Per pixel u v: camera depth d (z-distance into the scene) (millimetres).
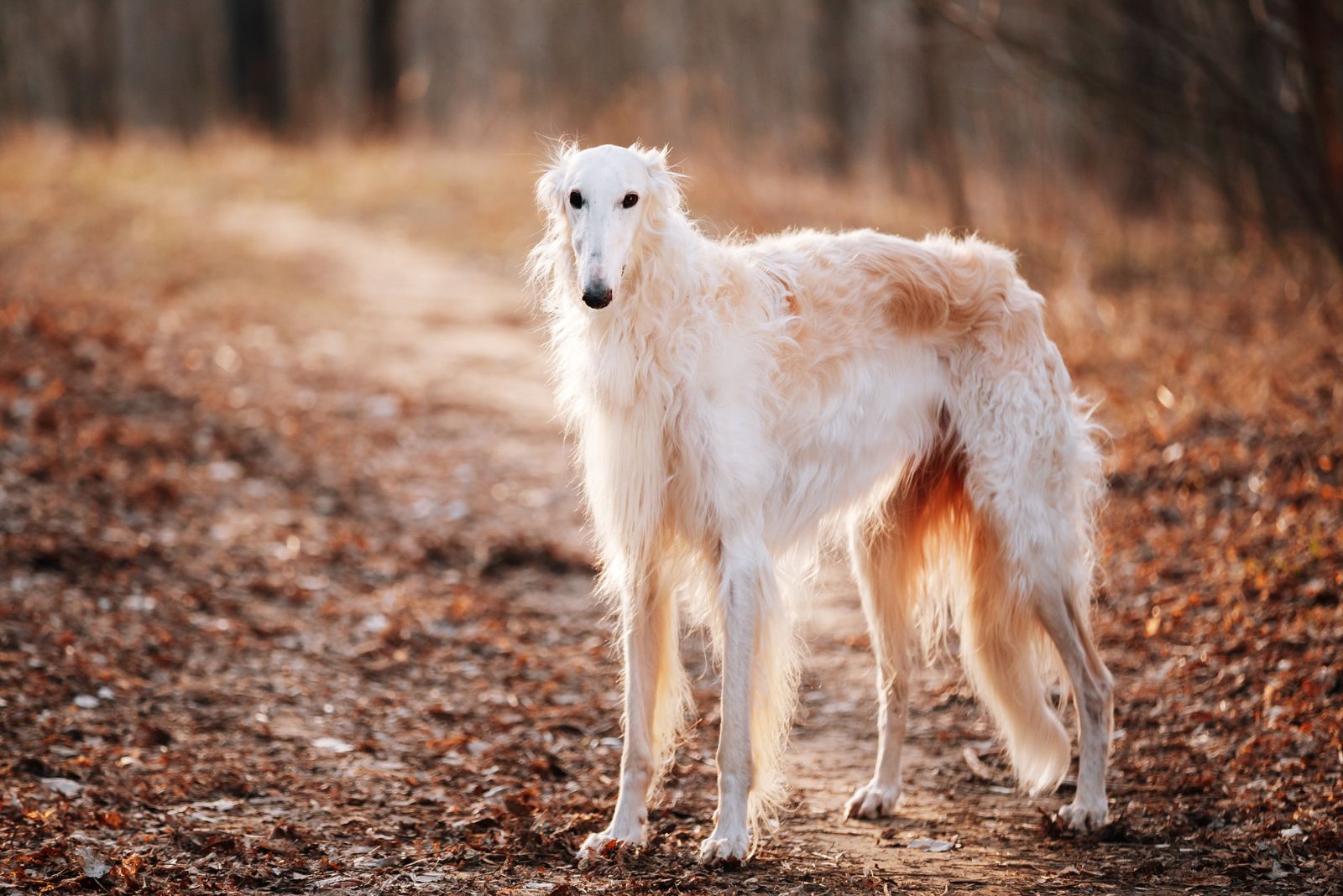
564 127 30094
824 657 8258
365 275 20672
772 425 5652
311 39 46094
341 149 31375
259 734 6746
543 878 5262
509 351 16547
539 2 48031
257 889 5094
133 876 5051
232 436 11930
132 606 8156
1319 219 14172
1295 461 9359
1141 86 15922
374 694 7500
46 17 43125
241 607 8523
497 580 9664
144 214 23266
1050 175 21828
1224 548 8523
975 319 6133
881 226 21016
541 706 7398
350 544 10000
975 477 6059
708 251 5609
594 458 5629
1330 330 12227
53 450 10492
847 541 6652
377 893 5078
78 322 14711
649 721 5660
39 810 5555
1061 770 6051
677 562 5711
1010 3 19031
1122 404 11414
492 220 24016
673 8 41375
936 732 7137
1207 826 5738
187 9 51219
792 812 6121
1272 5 13078
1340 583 7457
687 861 5461
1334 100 12844
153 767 6188
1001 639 6059
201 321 16609
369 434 12875
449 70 50562
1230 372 11438
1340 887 5082
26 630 7410
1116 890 5160
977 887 5219
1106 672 6027
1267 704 6652
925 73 21703
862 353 5941
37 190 24359
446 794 6184
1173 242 19219
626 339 5375
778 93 36406
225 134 32656
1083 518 6234
